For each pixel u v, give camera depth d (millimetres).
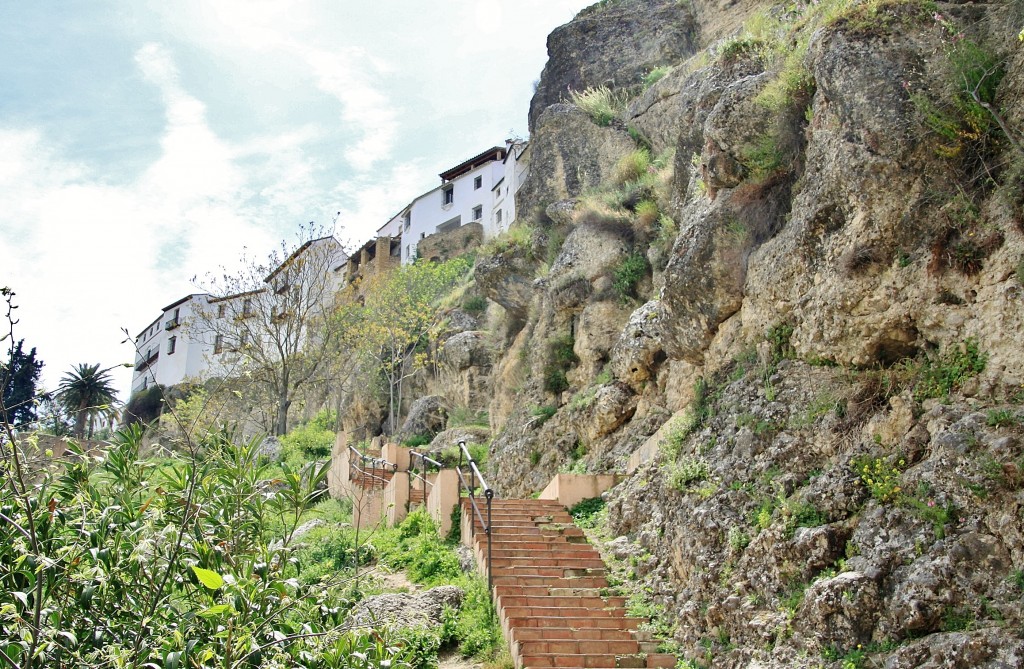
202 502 8438
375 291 37344
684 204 16781
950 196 10047
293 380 36125
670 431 13719
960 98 10125
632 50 30000
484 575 12891
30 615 7117
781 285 12188
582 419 17859
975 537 7840
